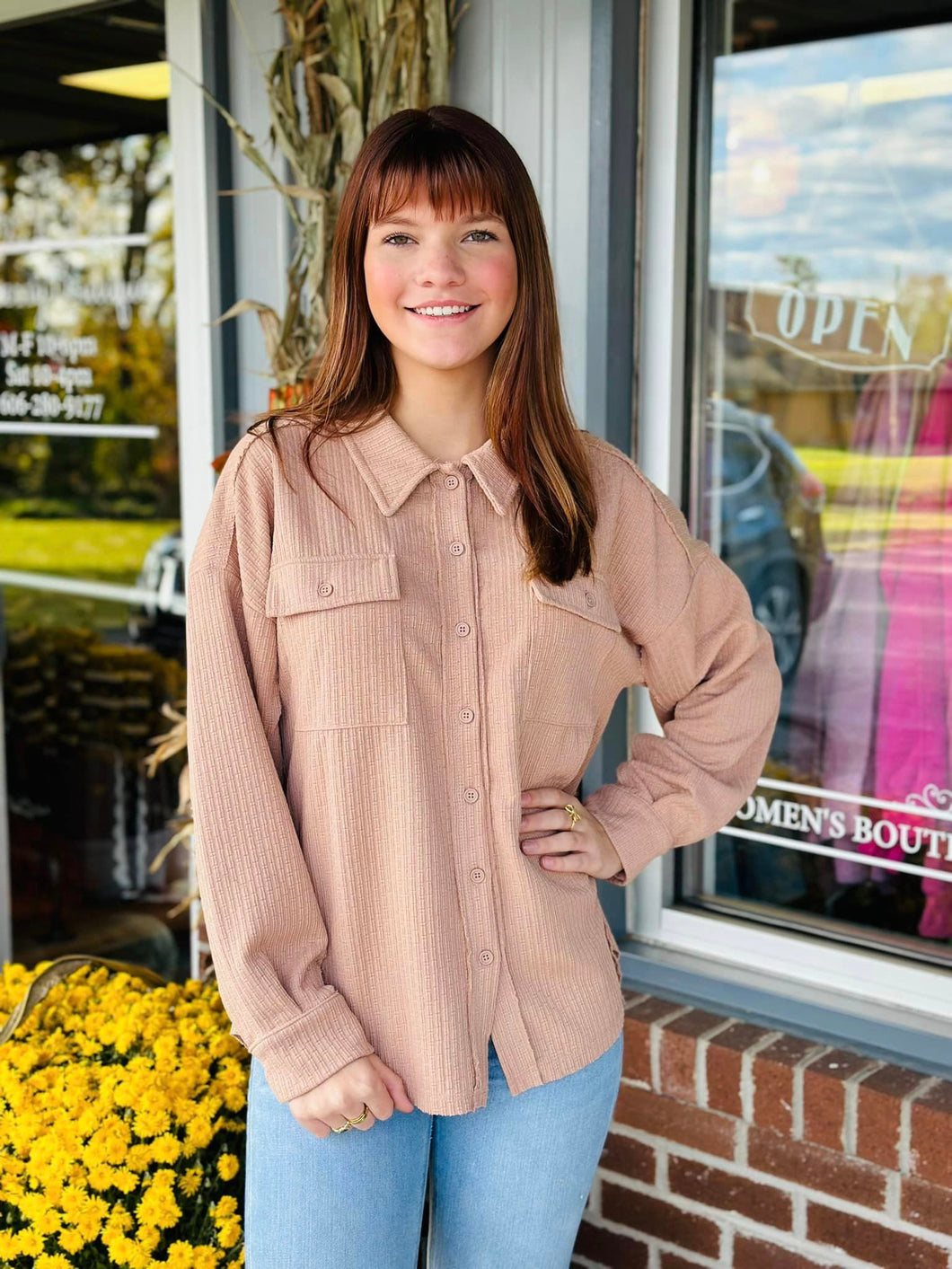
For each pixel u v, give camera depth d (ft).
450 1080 4.24
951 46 7.09
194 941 9.22
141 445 10.89
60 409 11.29
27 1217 5.63
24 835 11.53
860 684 7.65
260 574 4.27
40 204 10.96
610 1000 4.64
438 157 4.23
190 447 9.11
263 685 4.32
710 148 7.47
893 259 7.41
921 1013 6.75
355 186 4.37
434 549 4.36
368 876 4.28
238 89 8.54
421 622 4.27
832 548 7.77
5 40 9.66
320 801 4.27
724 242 7.65
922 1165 5.99
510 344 4.50
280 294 8.59
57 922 11.18
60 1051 6.53
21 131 10.73
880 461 7.60
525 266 4.45
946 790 7.27
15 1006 6.93
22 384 11.46
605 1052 4.61
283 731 4.47
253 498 4.33
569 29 7.23
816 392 7.70
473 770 4.34
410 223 4.30
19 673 11.68
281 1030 4.07
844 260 7.51
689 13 7.12
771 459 7.84
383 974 4.33
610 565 4.78
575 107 7.27
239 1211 6.09
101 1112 5.94
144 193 10.46
